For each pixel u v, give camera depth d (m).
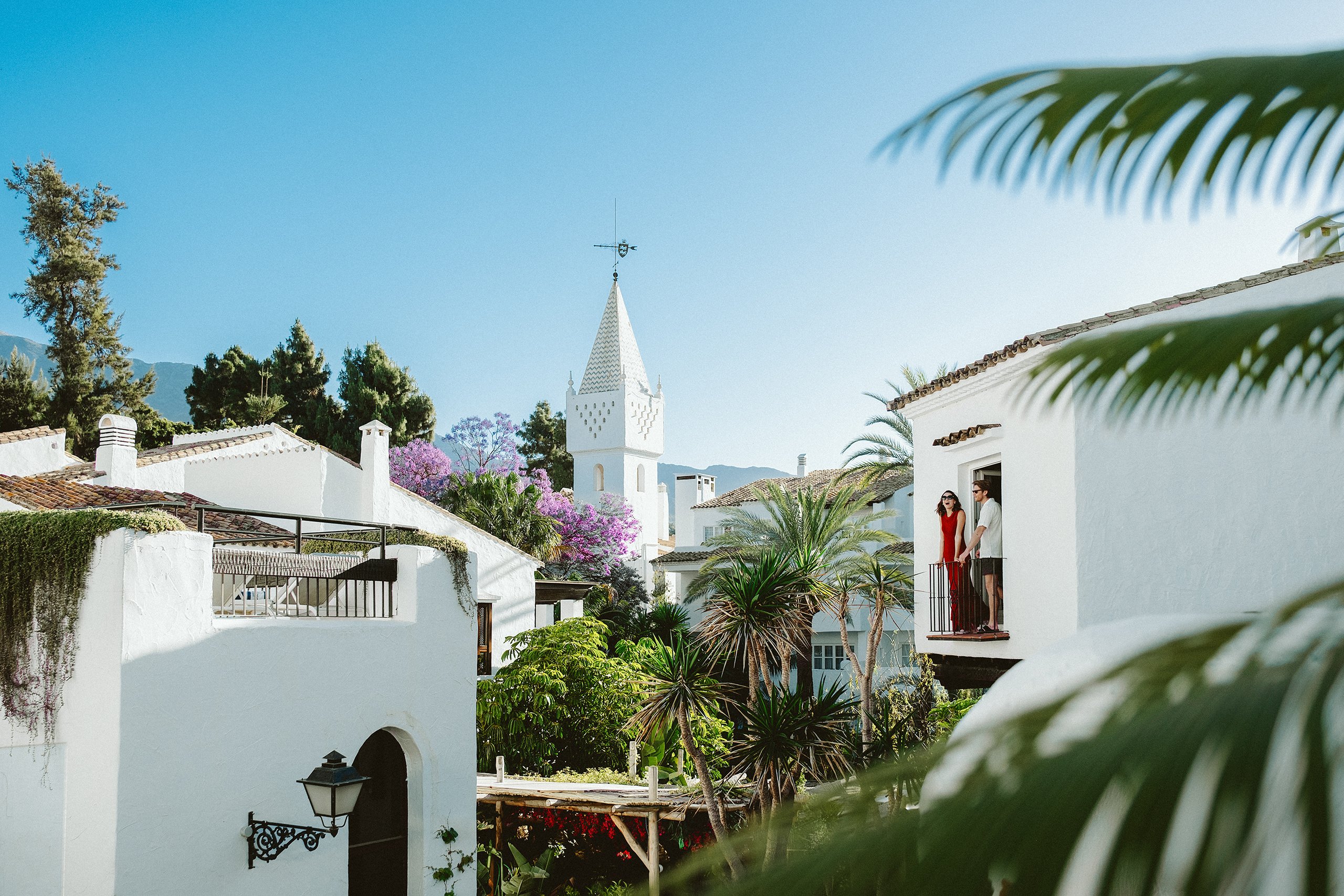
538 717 19.66
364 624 10.72
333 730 10.24
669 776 17.36
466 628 11.90
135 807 8.42
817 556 13.89
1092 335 2.95
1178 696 1.60
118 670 8.41
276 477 22.03
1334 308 2.61
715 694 12.80
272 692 9.67
